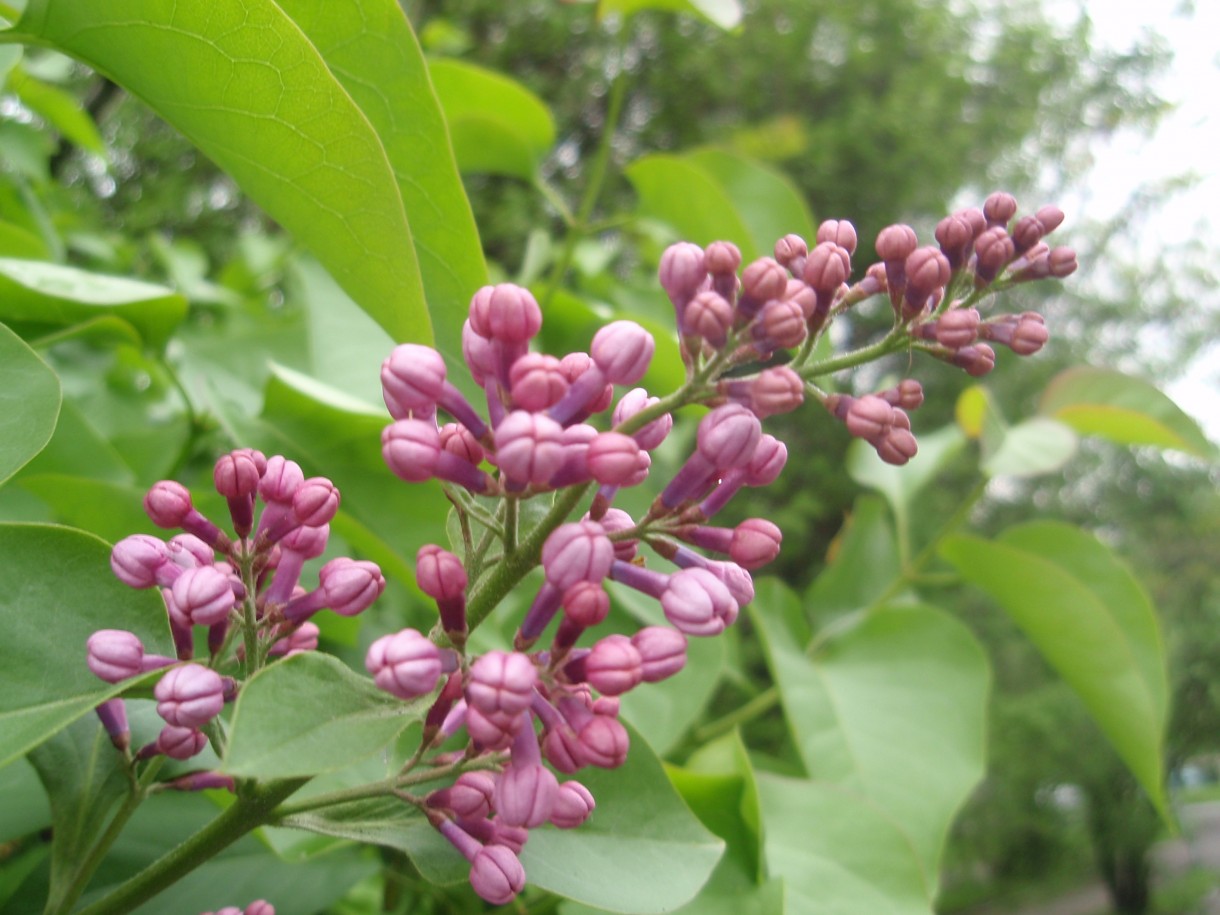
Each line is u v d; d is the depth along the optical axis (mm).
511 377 85
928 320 97
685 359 88
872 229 1043
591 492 103
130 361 210
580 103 1000
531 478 80
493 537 96
